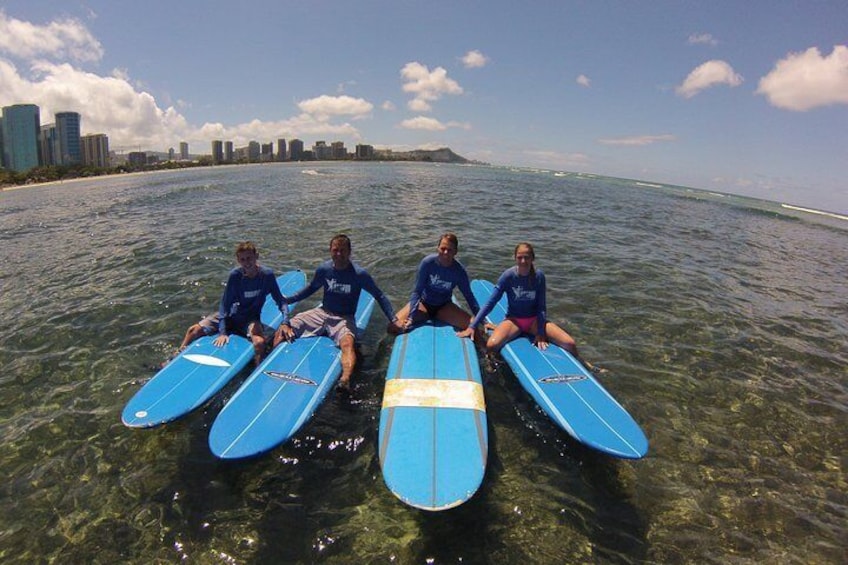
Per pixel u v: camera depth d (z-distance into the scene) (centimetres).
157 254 1132
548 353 569
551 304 848
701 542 362
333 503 384
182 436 460
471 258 1173
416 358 530
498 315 712
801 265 1374
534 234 1545
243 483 403
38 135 13562
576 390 496
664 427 505
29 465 423
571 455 448
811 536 372
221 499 386
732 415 534
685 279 1062
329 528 360
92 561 334
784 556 353
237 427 412
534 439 468
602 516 381
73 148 13662
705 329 770
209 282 911
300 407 449
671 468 442
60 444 451
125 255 1130
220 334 568
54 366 594
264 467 420
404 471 360
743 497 410
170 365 507
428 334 589
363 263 1071
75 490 395
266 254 1148
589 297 895
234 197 2348
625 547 354
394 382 482
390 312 614
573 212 2223
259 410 437
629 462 445
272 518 368
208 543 347
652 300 897
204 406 502
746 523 382
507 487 406
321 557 337
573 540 357
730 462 455
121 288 880
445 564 333
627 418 450
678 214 2522
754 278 1143
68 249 1211
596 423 442
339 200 2264
